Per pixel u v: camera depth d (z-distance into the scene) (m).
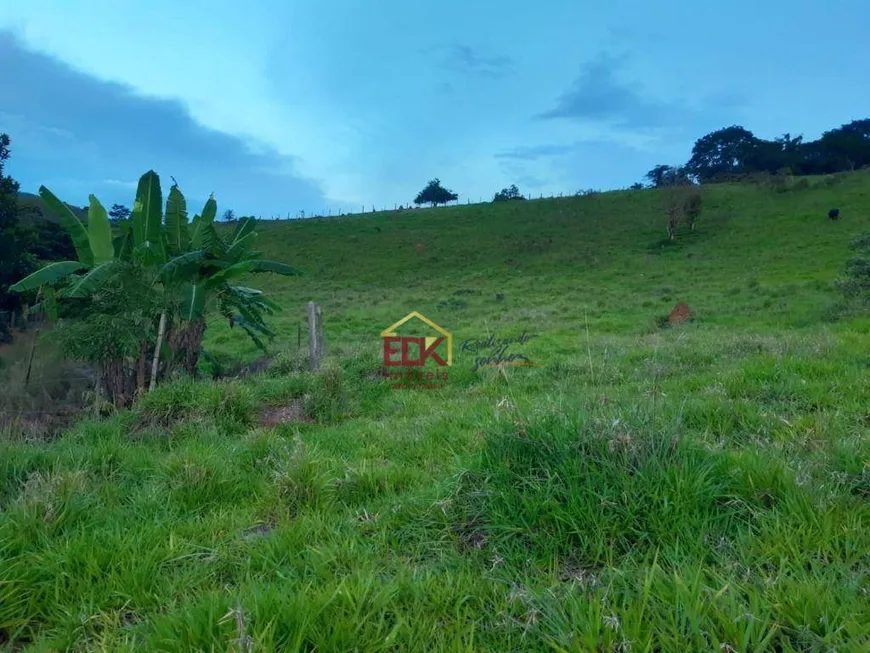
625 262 37.12
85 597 2.60
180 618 2.23
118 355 8.24
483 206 66.50
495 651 2.06
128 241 9.80
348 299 32.06
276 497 3.75
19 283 8.16
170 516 3.57
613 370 8.12
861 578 2.20
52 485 3.58
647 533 2.68
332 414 7.07
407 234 55.22
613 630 1.99
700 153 89.88
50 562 2.82
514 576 2.55
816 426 4.24
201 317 9.77
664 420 3.54
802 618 1.98
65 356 8.40
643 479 2.88
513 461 3.25
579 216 55.25
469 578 2.50
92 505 3.64
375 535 3.10
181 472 4.09
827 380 6.24
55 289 9.28
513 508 2.95
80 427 6.33
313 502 3.65
